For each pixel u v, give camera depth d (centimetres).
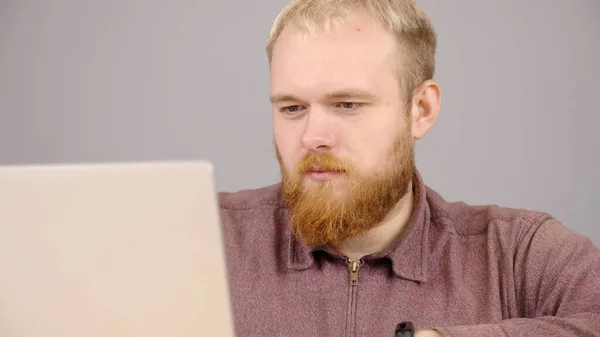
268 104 262
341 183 134
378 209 138
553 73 245
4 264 81
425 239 149
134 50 265
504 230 152
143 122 265
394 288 146
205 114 264
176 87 264
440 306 144
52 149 269
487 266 148
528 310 146
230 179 264
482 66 249
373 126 134
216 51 262
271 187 170
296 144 135
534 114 247
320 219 134
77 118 267
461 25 249
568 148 247
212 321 87
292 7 139
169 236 84
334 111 133
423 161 253
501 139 249
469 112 250
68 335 83
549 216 156
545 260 146
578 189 248
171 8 263
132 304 84
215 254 86
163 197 83
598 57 244
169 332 85
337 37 132
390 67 136
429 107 149
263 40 261
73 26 266
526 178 249
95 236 82
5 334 82
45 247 81
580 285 140
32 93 268
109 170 81
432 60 150
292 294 147
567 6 244
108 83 266
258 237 156
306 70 131
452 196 252
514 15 246
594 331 125
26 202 80
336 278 147
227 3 262
